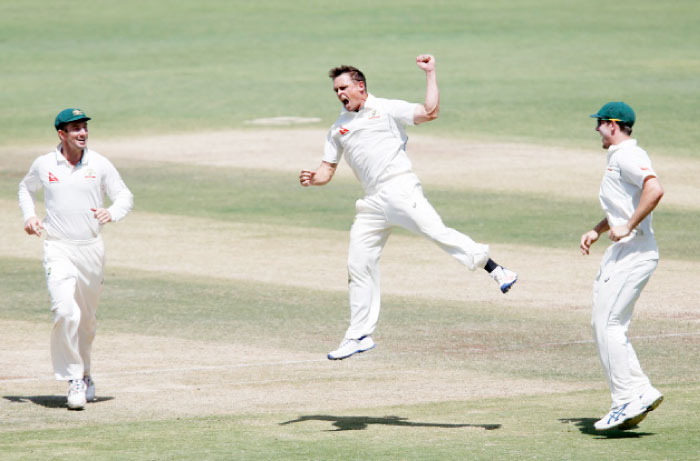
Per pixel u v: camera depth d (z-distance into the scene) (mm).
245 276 52875
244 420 29406
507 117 109750
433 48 163375
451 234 28422
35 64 157500
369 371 35781
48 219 32594
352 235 29422
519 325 42594
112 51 168875
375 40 172875
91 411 31172
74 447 26547
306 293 49062
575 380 34250
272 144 98125
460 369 35906
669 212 68438
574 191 76375
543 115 110312
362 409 30531
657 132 98938
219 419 29625
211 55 163375
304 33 182250
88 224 32500
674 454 24641
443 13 199875
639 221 25891
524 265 54500
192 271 54156
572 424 27969
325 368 36312
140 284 51188
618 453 24797
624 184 26625
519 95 122562
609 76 134500
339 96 28859
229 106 121500
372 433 27500
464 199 73750
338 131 29016
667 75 133750
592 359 37188
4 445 26922
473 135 101125
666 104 113312
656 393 26266
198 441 26906
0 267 55438
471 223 66062
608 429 26938
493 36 173625
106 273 53812
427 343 39875
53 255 32375
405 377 34875
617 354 26453
